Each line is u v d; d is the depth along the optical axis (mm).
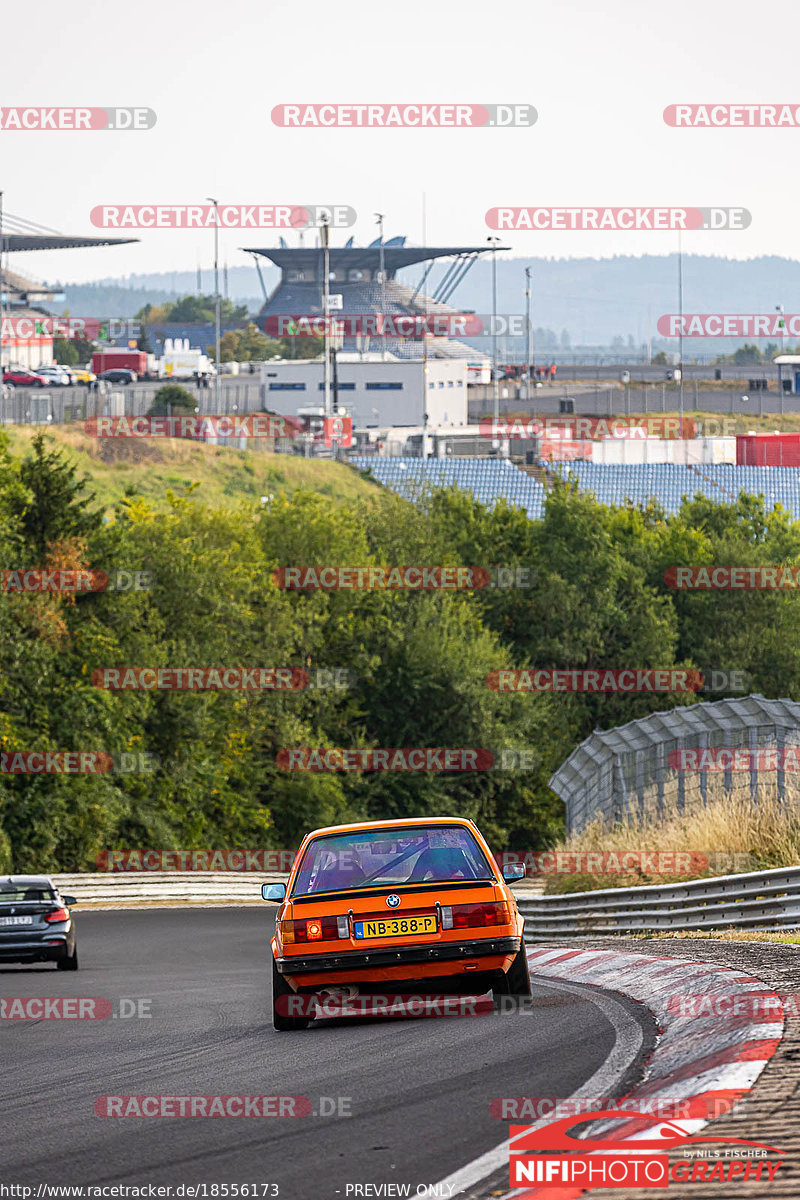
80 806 182250
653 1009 37406
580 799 128250
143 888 155750
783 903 66125
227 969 74375
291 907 39469
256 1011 47781
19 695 179250
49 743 179875
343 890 39469
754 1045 27344
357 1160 22453
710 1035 30016
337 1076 30203
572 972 51375
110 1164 23203
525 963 40156
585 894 90750
